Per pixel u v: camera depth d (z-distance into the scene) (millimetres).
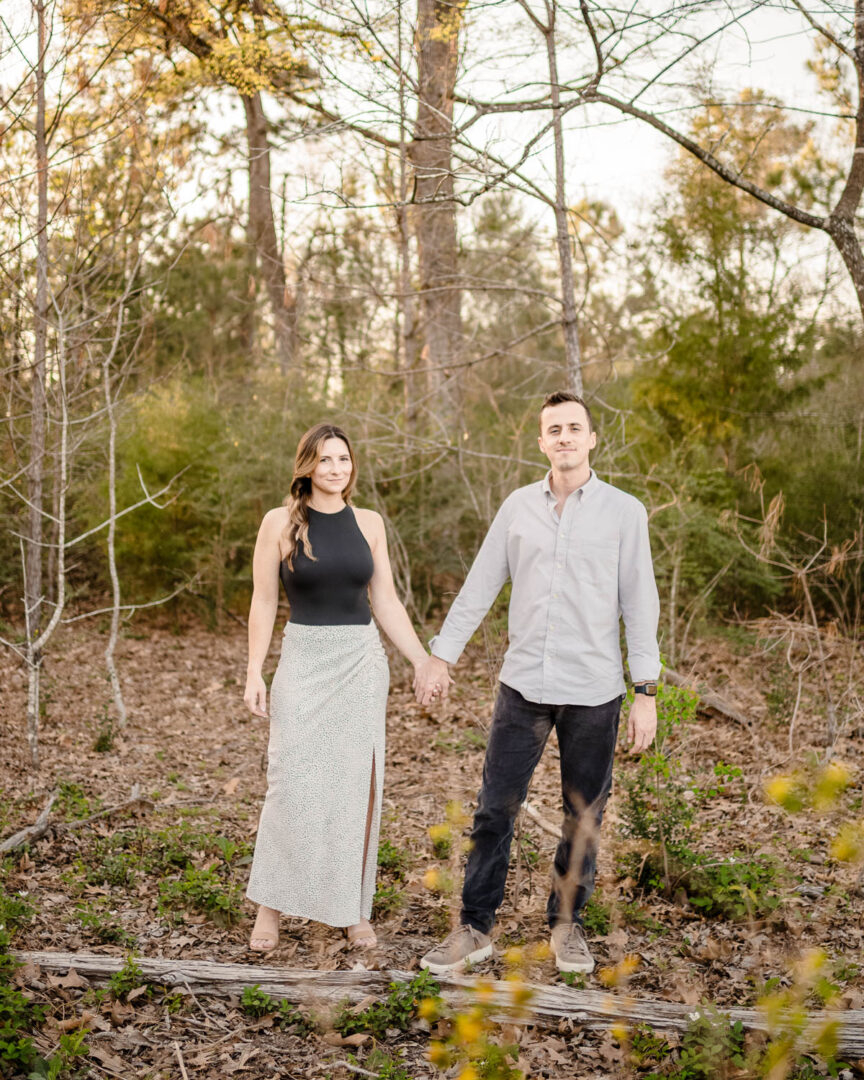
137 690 8062
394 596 3570
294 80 7238
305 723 3295
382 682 3422
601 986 2996
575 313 6863
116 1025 2803
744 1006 2797
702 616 8758
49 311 6418
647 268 10672
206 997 2973
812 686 7125
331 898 3258
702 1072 2451
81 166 6121
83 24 5840
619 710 3186
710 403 10539
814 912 3477
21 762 5688
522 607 3205
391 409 10258
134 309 11398
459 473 9938
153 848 4266
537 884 3922
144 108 6496
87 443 9195
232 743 6594
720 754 5812
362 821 3309
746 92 6414
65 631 9953
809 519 9891
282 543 3396
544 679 3131
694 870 3748
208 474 10719
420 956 3254
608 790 3219
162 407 10891
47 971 3010
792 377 10797
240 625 11000
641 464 10406
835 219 5840
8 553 10234
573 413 3146
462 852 3418
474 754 6160
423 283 9844
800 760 5191
